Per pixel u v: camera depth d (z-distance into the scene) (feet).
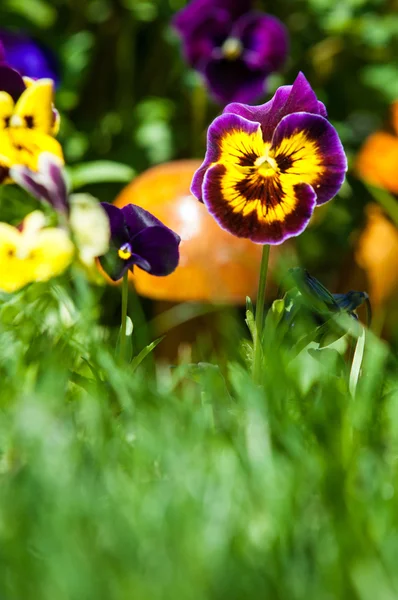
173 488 2.79
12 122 3.25
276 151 3.10
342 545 2.68
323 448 2.93
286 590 2.62
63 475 2.81
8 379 3.16
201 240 3.69
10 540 2.68
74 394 3.15
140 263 3.17
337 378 3.16
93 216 3.13
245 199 3.09
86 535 2.69
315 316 3.31
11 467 2.90
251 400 3.02
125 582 2.60
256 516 2.77
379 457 2.93
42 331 3.31
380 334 3.82
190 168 3.84
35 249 3.18
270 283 3.71
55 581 2.60
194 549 2.66
